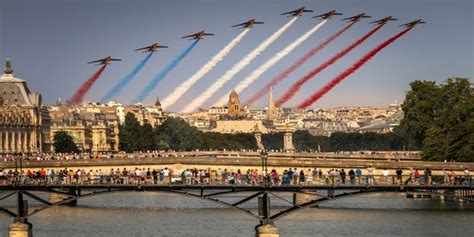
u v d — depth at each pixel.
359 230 192.62
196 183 178.00
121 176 182.12
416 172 185.25
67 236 186.12
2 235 184.50
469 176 177.25
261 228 164.75
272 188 165.88
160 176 195.00
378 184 171.88
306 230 194.00
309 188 167.12
